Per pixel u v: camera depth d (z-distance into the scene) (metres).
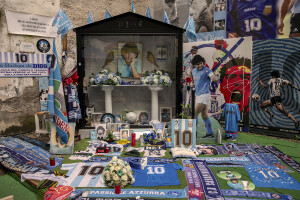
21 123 6.14
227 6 6.64
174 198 3.02
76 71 5.62
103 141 5.41
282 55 5.60
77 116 5.78
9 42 5.71
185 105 5.88
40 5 6.09
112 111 6.05
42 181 3.50
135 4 8.43
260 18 6.09
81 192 3.16
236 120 5.47
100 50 5.78
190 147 4.91
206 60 6.39
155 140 5.39
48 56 6.39
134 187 3.31
